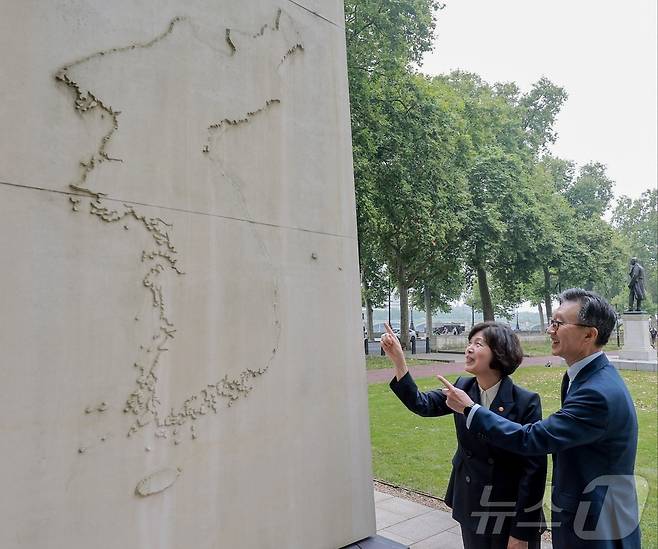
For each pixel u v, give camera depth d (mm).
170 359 1869
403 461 5508
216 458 1981
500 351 2068
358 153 12766
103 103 1770
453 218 16703
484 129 22688
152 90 1916
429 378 12266
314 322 2492
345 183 2797
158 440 1810
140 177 1849
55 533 1551
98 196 1730
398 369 2375
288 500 2244
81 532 1604
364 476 2652
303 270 2469
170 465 1835
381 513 4078
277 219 2359
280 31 2479
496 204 19031
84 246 1685
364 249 17531
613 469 1679
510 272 22594
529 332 34188
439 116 15086
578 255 24156
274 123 2398
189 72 2045
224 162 2146
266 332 2236
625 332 16438
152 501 1774
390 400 9227
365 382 2756
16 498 1487
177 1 2031
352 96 13078
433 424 7309
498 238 18781
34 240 1583
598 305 1807
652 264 44188
